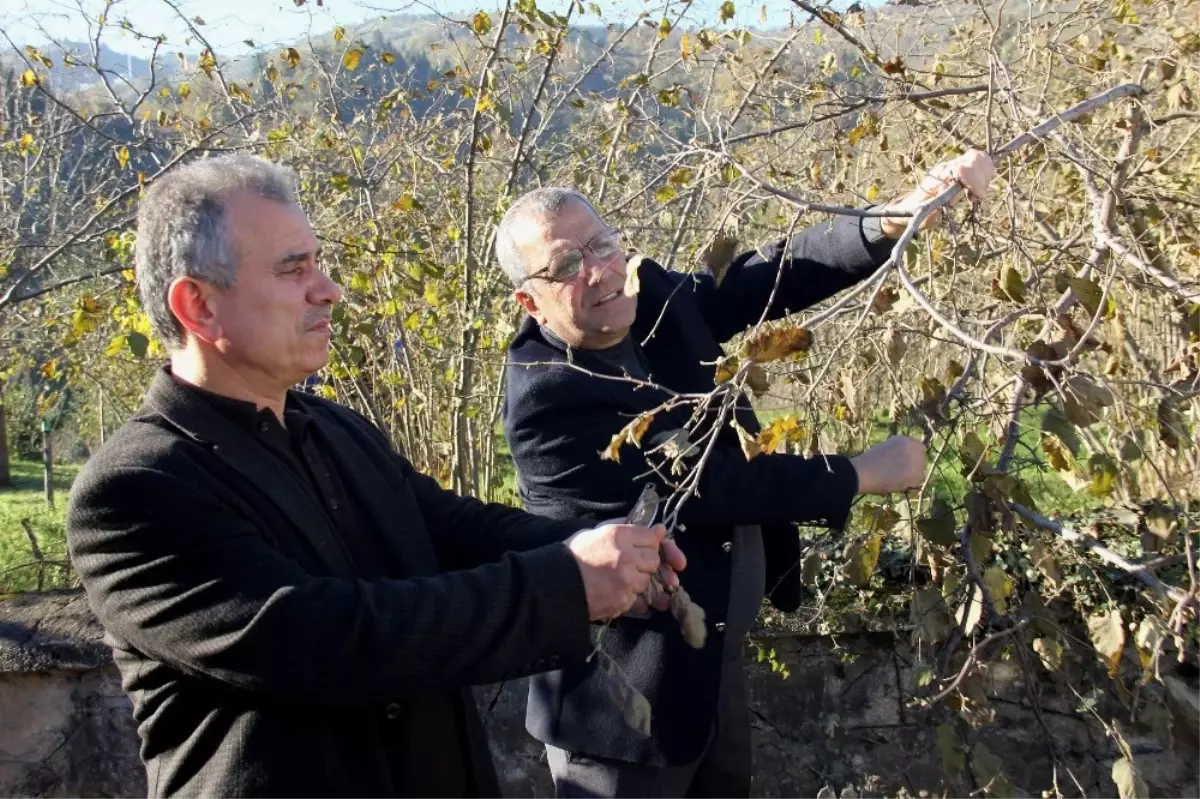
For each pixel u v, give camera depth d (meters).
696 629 1.70
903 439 2.03
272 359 1.50
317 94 4.60
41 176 5.35
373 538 1.66
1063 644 2.28
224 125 4.30
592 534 1.50
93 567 1.39
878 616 2.70
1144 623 1.99
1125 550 2.59
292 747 1.43
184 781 1.47
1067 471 1.84
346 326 3.73
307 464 1.59
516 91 4.04
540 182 3.98
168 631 1.36
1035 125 2.32
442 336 3.92
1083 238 2.57
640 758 2.06
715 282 1.99
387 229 4.04
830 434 2.92
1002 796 2.03
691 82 4.29
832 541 2.81
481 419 4.08
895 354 2.02
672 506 2.00
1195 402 2.54
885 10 3.48
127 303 3.52
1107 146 3.02
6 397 9.22
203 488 1.40
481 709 2.84
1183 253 2.71
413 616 1.37
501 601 1.42
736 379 1.70
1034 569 2.54
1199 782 2.59
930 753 2.73
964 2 3.00
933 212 1.98
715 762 2.25
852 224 2.22
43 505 8.79
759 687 2.80
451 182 4.10
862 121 2.86
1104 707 2.62
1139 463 2.61
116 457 1.41
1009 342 2.61
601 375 1.95
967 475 1.95
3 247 4.07
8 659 2.79
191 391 1.49
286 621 1.33
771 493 1.94
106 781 2.86
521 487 2.21
